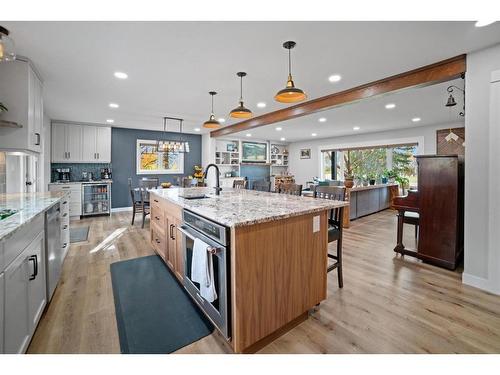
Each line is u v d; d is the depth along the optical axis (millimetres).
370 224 5211
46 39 2213
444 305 2064
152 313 1970
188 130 7234
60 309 2002
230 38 2207
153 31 2098
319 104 4012
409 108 4668
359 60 2633
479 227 2375
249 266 1481
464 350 1543
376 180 7043
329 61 2656
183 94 3783
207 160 7711
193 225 1917
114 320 1866
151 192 3361
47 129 5262
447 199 2834
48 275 2025
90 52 2459
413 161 7348
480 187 2371
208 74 3008
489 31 2061
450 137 4250
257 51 2449
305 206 1924
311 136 8477
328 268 2309
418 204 3080
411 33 2111
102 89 3555
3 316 1168
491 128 2293
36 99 2908
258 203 2111
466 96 2467
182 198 2459
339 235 2361
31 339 1572
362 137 7852
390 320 1856
